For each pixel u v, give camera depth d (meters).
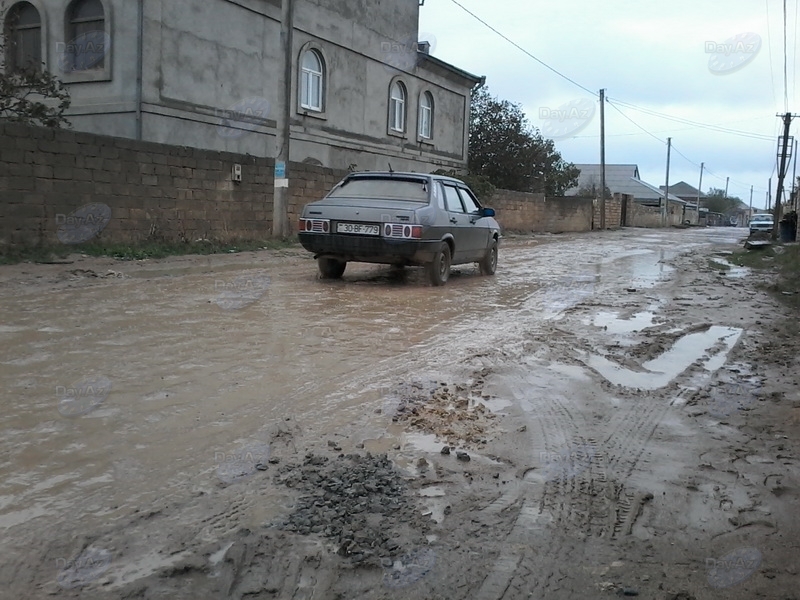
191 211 14.69
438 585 2.81
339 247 9.87
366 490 3.53
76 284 9.15
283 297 8.86
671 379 5.82
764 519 3.46
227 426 4.26
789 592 2.86
